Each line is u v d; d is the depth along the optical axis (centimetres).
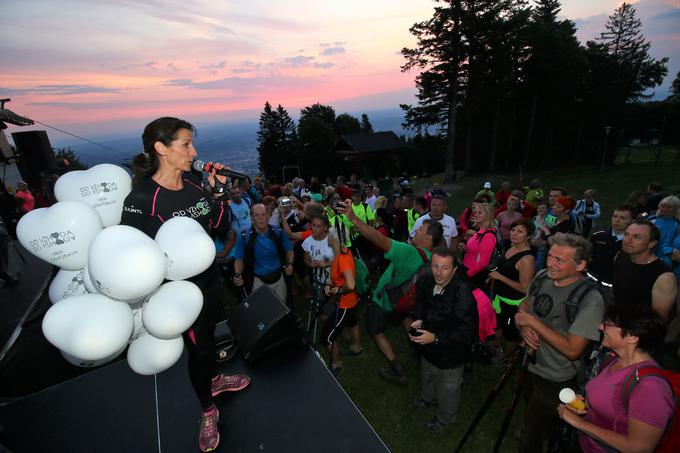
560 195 607
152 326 156
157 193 169
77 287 203
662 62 4025
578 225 695
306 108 6253
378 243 351
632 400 179
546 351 252
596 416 203
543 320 254
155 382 267
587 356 268
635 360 189
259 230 443
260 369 266
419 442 336
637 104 4147
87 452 213
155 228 170
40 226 182
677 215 436
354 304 392
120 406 246
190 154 171
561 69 2928
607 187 2050
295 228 650
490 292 430
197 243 162
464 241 581
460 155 3822
